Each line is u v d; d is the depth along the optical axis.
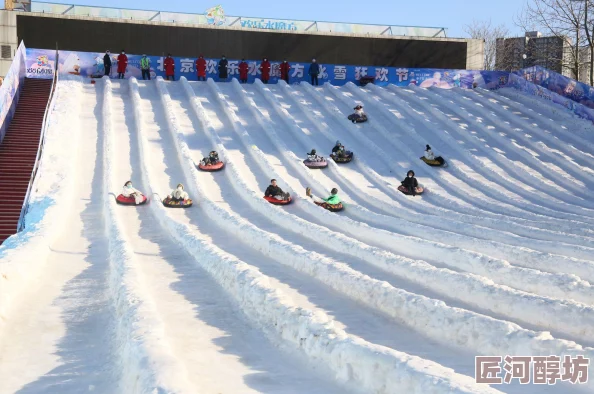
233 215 16.91
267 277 9.67
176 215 18.00
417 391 5.23
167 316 8.42
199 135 26.44
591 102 30.58
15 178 19.88
